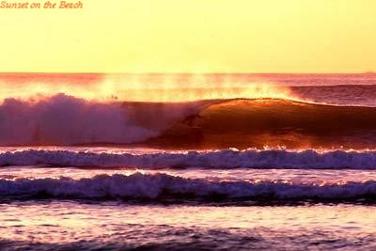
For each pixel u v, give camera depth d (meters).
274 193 75.88
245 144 122.50
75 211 69.69
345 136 125.50
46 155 95.56
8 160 95.06
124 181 76.81
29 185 77.31
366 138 124.31
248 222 65.31
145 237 60.22
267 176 84.00
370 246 58.06
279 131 127.75
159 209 70.81
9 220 65.75
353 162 92.00
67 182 77.25
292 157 92.81
